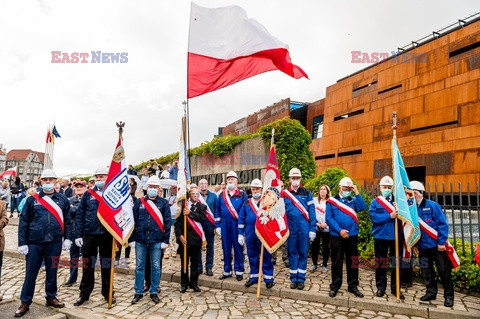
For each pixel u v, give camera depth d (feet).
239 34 22.54
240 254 21.68
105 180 18.53
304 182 33.58
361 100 120.67
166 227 18.74
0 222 17.80
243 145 41.09
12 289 20.17
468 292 19.17
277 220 19.47
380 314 16.79
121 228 17.62
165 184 29.27
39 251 16.60
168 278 22.62
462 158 87.97
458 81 91.40
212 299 18.69
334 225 18.89
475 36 88.17
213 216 24.59
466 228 26.73
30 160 387.96
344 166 124.06
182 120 21.99
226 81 22.91
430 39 99.66
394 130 19.67
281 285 20.54
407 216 17.76
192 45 22.22
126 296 19.02
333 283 18.71
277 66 22.99
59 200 17.53
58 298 18.52
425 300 17.88
